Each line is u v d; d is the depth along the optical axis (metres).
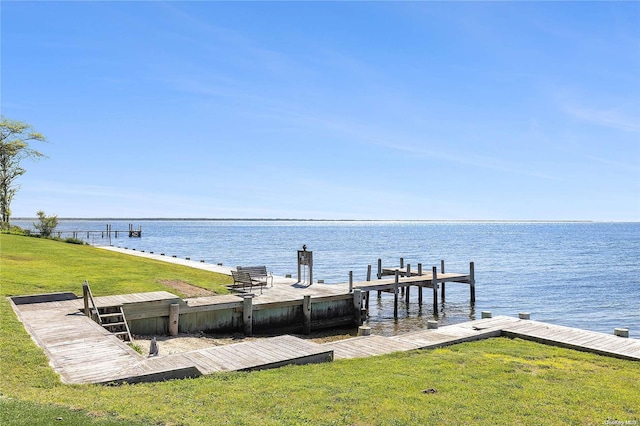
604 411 7.42
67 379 8.39
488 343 12.66
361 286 24.41
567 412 7.33
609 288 35.75
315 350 10.63
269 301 19.19
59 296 16.78
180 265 32.06
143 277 22.89
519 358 10.97
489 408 7.43
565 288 35.88
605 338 12.72
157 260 35.00
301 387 8.23
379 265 35.22
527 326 14.40
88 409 6.67
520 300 31.20
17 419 6.09
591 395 8.18
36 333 11.97
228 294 20.59
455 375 9.27
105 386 8.07
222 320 18.23
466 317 26.11
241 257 58.25
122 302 16.20
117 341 11.23
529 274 43.94
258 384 8.34
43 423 6.02
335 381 8.69
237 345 11.06
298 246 81.44
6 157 53.66
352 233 155.25
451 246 84.94
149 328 16.62
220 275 27.11
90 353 10.20
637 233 156.88
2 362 8.84
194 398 7.51
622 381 9.13
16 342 10.17
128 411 6.70
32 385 7.79
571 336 12.96
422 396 7.91
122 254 37.91
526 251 72.62
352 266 49.34
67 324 13.01
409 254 65.88
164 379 8.70
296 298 19.98
